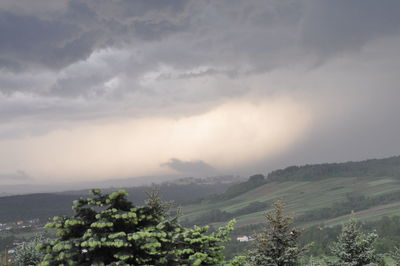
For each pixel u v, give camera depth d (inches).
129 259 518.6
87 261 507.8
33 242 986.1
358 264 1186.6
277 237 1106.7
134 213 506.9
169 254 554.9
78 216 524.4
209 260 586.6
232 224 629.9
